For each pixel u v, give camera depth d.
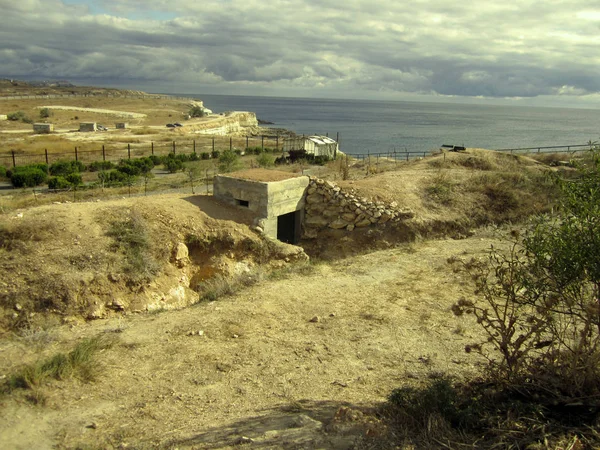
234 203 16.12
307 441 4.83
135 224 13.05
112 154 50.16
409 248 14.22
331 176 27.48
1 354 7.45
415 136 127.25
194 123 99.00
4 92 166.62
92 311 10.08
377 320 8.88
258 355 7.49
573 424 4.74
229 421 5.52
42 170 33.38
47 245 11.28
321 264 13.29
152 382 6.62
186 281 12.97
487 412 5.03
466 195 18.84
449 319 8.83
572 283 5.03
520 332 7.92
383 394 6.12
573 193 5.12
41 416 5.69
